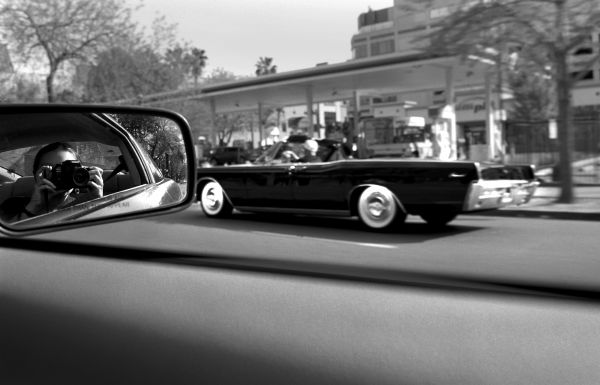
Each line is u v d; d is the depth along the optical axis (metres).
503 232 7.96
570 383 1.89
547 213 9.83
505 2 10.60
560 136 11.15
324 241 7.32
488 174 7.72
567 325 2.36
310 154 10.41
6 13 20.72
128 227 8.75
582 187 14.24
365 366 2.09
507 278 4.57
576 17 10.47
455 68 26.09
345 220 9.45
